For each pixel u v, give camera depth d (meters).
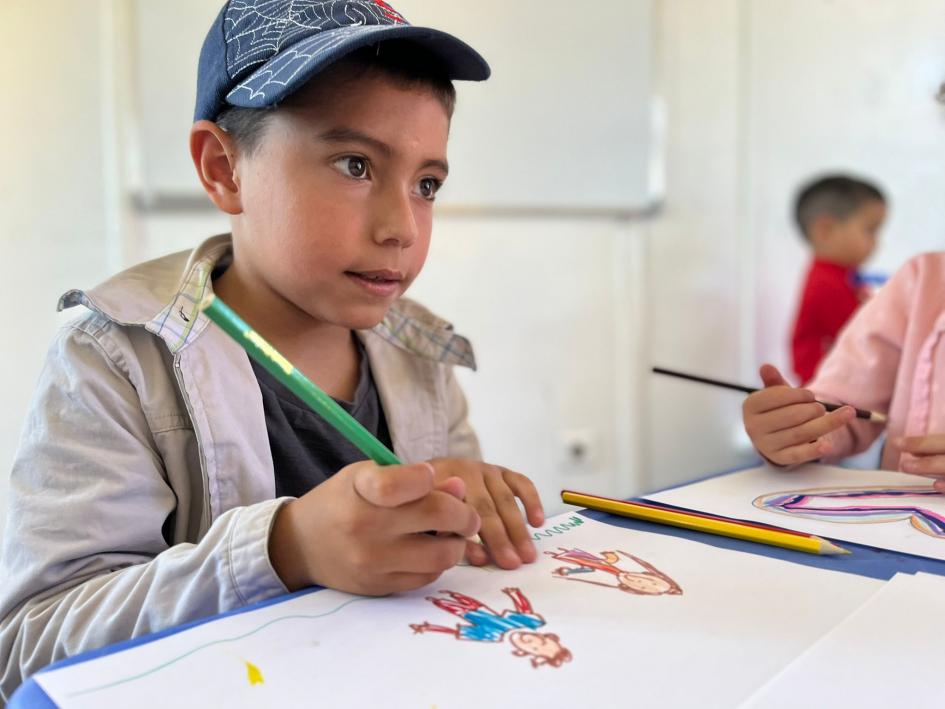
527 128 2.02
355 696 0.32
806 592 0.44
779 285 2.31
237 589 0.46
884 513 0.59
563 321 2.13
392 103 0.62
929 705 0.32
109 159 1.60
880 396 0.92
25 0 1.51
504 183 2.01
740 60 2.22
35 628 0.52
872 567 0.48
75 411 0.60
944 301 0.90
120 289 0.68
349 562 0.43
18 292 1.55
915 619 0.40
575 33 2.04
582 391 2.17
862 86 2.27
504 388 2.09
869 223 2.17
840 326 2.12
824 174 2.29
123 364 0.64
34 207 1.55
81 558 0.56
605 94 2.09
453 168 1.95
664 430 2.26
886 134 2.27
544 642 0.37
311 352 0.76
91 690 0.32
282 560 0.47
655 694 0.33
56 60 1.54
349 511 0.43
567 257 2.12
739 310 2.29
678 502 0.62
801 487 0.67
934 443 0.67
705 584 0.45
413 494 0.42
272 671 0.34
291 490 0.73
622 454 2.23
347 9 0.68
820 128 2.28
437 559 0.43
